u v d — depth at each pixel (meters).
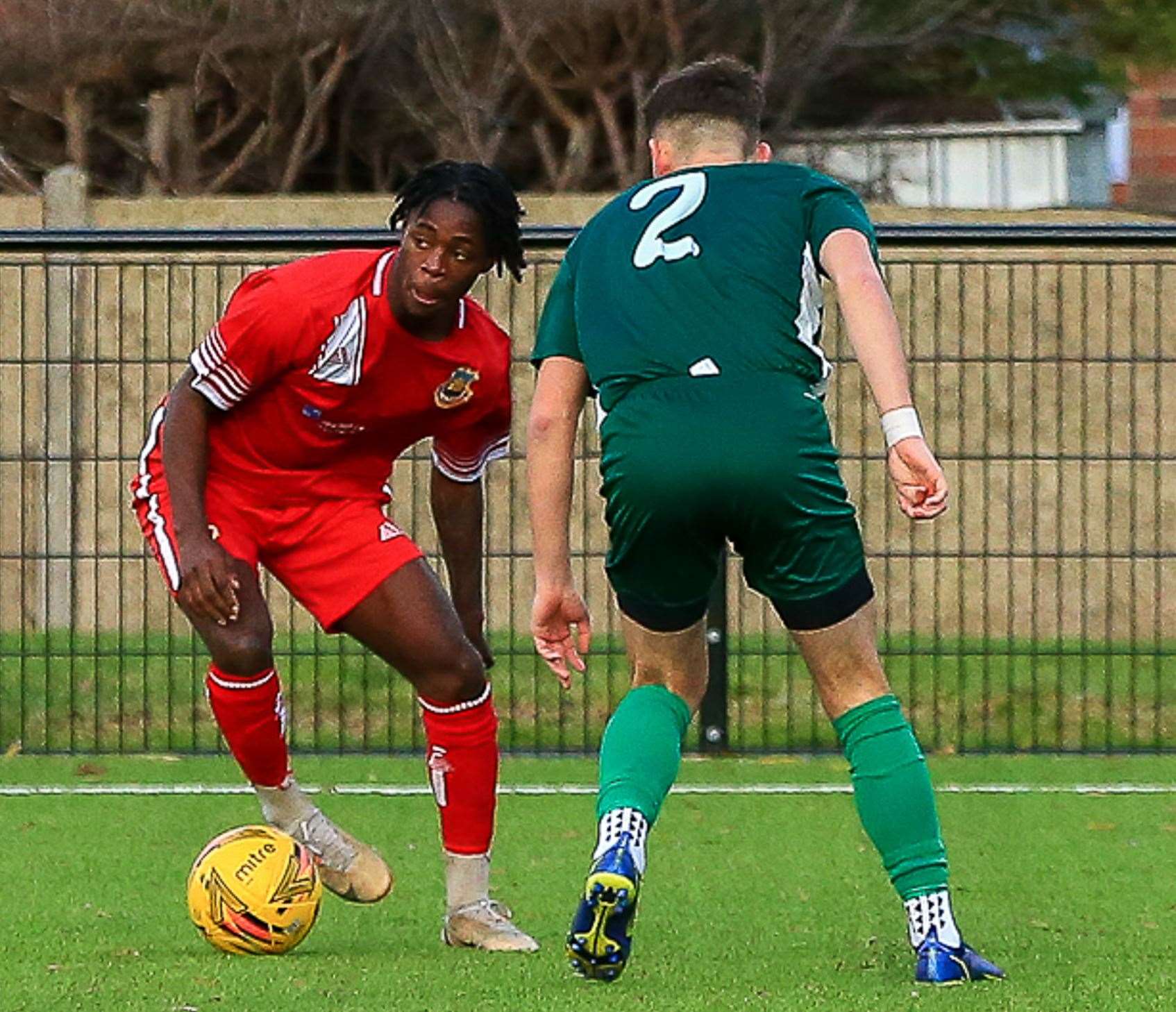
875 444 36.03
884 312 14.49
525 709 31.94
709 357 14.64
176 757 29.59
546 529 15.58
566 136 61.31
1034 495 30.91
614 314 14.99
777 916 18.73
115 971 15.82
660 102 16.05
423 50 59.31
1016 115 68.06
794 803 25.69
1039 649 33.31
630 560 15.14
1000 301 37.28
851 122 65.31
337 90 60.84
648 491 14.59
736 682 33.12
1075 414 37.34
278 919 16.61
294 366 17.00
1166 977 15.39
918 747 15.38
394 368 17.16
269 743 17.64
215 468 17.64
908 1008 14.06
